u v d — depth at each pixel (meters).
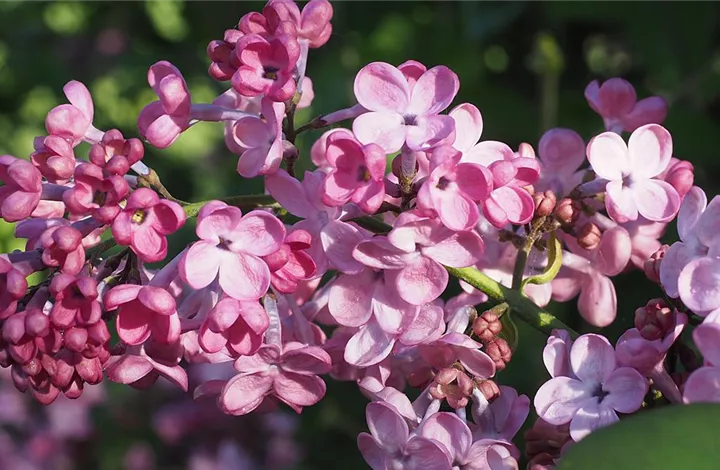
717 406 0.25
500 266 0.33
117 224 0.28
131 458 0.58
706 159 0.43
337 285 0.30
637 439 0.25
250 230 0.29
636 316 0.29
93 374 0.28
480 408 0.30
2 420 0.59
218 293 0.30
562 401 0.29
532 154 0.32
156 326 0.28
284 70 0.29
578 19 0.45
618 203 0.31
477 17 0.45
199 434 0.58
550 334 0.31
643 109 0.34
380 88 0.29
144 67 0.59
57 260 0.28
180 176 0.59
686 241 0.29
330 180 0.28
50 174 0.29
